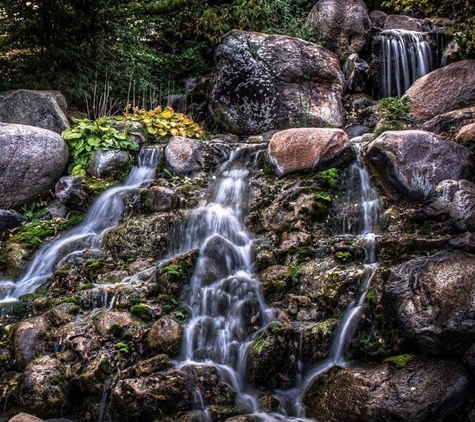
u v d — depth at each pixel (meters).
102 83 8.50
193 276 4.93
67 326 4.42
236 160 6.36
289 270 4.82
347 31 9.09
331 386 3.85
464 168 5.25
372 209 5.25
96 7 8.08
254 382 4.10
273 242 5.29
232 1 10.31
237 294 4.73
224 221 5.51
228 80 8.23
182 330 4.33
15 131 6.16
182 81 9.80
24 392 3.99
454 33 7.86
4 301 5.26
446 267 3.91
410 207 5.08
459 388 3.61
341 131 5.78
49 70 8.08
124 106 8.70
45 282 5.34
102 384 4.01
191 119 7.99
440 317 3.69
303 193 5.46
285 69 7.97
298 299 4.56
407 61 8.89
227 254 5.16
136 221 5.54
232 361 4.29
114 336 4.30
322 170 5.71
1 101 6.98
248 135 8.06
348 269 4.54
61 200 6.24
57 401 3.96
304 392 4.05
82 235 5.86
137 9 9.20
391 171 5.20
